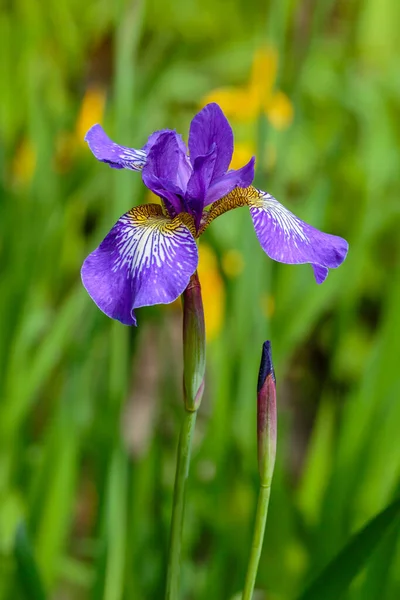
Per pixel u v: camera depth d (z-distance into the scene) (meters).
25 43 1.41
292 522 0.88
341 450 0.90
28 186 1.19
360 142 1.48
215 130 0.74
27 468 0.98
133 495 0.87
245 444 0.91
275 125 1.06
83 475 1.13
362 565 0.76
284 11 0.96
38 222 1.12
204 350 0.71
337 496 0.88
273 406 0.71
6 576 0.89
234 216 1.07
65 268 1.27
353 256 1.07
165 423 1.01
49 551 0.89
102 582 0.83
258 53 1.13
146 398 1.14
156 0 1.78
